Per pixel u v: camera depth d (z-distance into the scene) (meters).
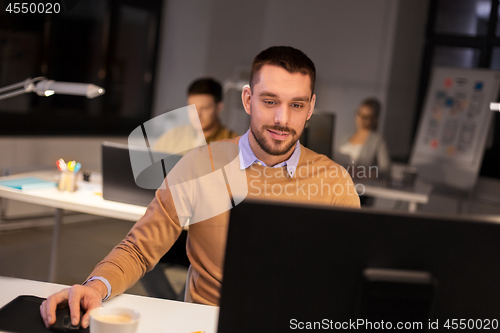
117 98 4.76
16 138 3.74
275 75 1.25
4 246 3.34
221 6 4.98
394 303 0.73
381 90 5.05
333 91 5.23
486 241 0.73
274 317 0.74
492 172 4.78
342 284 0.73
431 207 4.69
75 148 4.21
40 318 0.98
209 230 1.28
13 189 2.22
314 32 5.25
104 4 4.49
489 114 4.30
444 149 4.53
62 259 3.24
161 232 1.27
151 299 1.17
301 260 0.73
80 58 4.33
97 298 1.02
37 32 3.93
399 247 0.73
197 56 4.99
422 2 5.17
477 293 0.74
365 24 5.07
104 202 2.16
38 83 1.73
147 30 5.04
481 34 5.10
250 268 0.73
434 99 4.68
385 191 3.28
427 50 5.30
